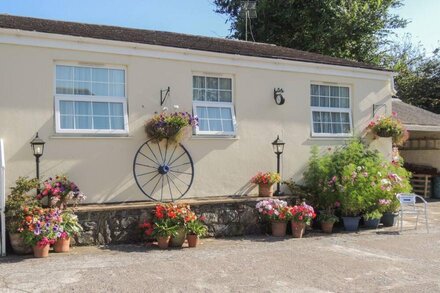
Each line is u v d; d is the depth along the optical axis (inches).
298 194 363.9
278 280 215.0
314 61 388.2
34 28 302.2
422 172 594.6
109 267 230.2
